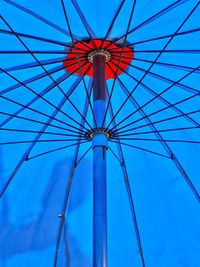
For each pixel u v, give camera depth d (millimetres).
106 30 4523
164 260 5711
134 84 5223
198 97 4977
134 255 5828
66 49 4746
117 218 5898
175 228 5730
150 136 5445
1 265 5730
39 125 5418
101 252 4059
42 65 4531
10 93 5047
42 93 5109
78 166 5859
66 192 5895
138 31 4547
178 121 5289
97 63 4750
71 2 4160
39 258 5891
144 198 5770
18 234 5820
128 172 5742
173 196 5676
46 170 5754
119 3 4195
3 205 5633
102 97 4672
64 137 5574
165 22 4434
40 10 4281
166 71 4938
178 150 5410
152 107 5320
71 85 5289
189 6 4242
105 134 4473
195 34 4484
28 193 5781
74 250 5945
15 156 5465
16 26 4430
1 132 5348
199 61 4738
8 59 4719
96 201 4234
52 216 5930
